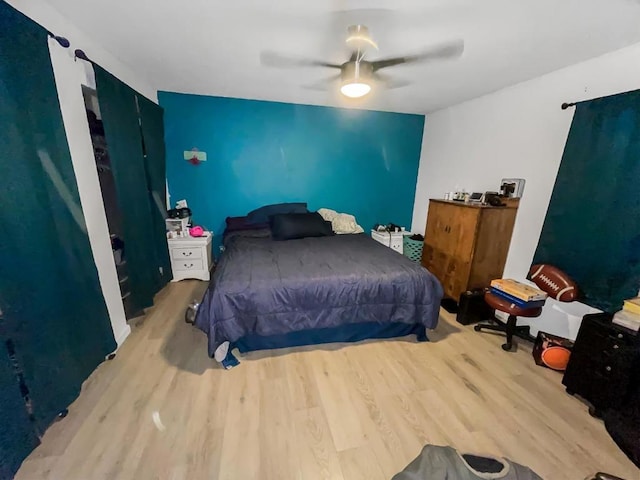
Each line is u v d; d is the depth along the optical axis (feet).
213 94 10.89
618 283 6.03
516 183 8.52
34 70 4.44
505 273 9.18
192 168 11.60
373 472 4.23
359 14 5.16
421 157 13.57
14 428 3.86
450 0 4.67
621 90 6.17
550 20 5.16
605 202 6.20
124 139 7.49
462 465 3.46
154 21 5.64
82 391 5.54
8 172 3.97
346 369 6.46
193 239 10.95
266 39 6.27
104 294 6.58
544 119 7.78
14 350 3.99
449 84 8.71
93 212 6.24
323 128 12.34
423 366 6.68
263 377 6.11
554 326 7.59
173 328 7.91
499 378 6.36
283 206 12.17
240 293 6.20
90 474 4.04
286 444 4.60
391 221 14.15
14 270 4.03
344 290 6.76
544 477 4.26
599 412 5.32
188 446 4.50
